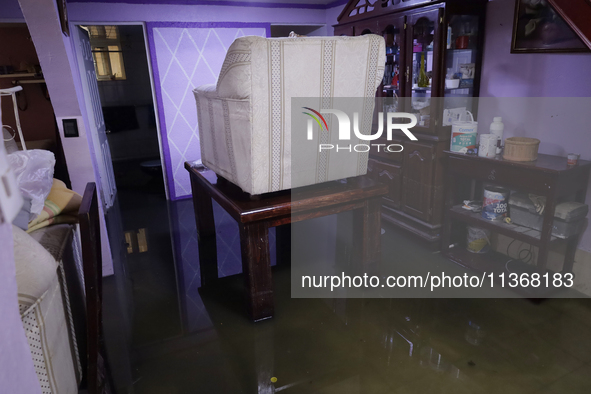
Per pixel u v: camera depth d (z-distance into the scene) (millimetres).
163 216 4098
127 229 3771
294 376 1858
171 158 4484
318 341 2104
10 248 392
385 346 2051
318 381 1822
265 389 1779
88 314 1677
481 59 2848
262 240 2145
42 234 1810
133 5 3969
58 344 1554
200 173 2777
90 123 3982
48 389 1439
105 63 6109
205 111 2361
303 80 1924
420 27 2967
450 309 2348
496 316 2268
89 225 1610
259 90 1845
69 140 2635
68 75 2477
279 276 2809
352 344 2074
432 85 2758
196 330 2223
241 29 4473
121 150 6535
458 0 2605
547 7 2309
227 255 3205
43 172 1920
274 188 2102
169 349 2066
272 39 1776
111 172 4746
